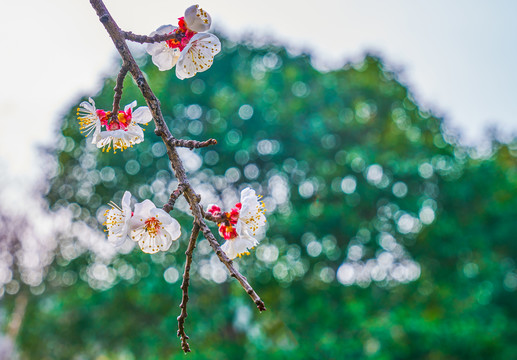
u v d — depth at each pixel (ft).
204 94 48.29
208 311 45.91
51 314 47.98
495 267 54.60
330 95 51.47
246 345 43.62
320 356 42.96
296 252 48.24
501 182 57.00
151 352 44.57
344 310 45.57
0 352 48.24
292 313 46.68
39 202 47.11
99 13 9.03
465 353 45.27
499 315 52.13
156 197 46.88
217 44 9.95
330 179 49.24
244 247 9.07
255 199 9.37
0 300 48.32
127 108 10.03
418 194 52.21
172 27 9.87
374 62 54.39
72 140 45.85
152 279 43.91
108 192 47.01
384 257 50.26
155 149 47.14
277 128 48.52
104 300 45.62
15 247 47.14
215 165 48.49
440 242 51.78
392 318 44.24
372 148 50.29
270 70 51.52
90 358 48.78
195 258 46.26
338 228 48.47
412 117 54.08
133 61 8.88
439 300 50.19
